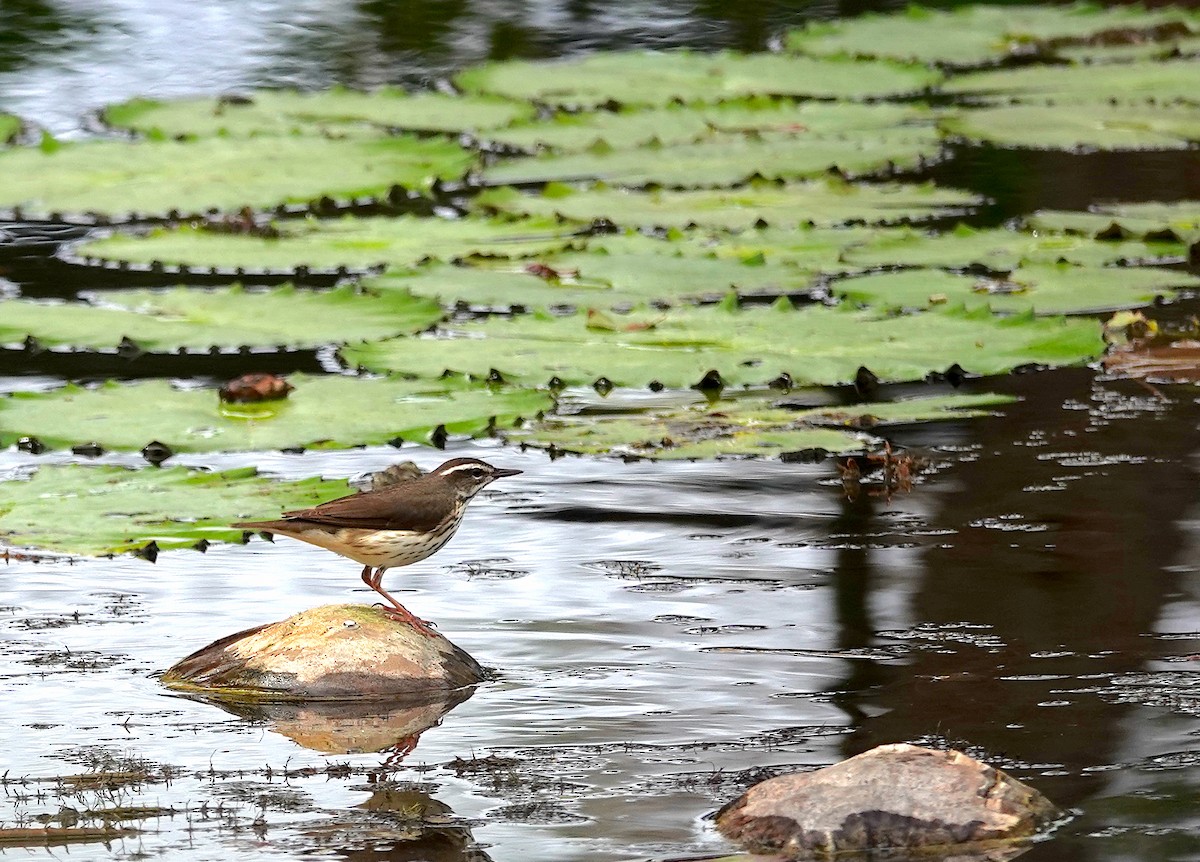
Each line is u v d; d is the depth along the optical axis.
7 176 20.00
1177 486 11.80
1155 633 9.41
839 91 25.47
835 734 8.26
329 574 10.69
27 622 9.82
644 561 10.74
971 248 17.72
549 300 16.03
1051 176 21.91
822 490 12.10
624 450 12.98
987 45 28.64
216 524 10.88
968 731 8.22
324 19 28.88
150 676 9.12
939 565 10.52
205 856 6.97
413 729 8.44
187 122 22.56
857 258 17.41
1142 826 7.17
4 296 16.33
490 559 10.84
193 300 15.93
